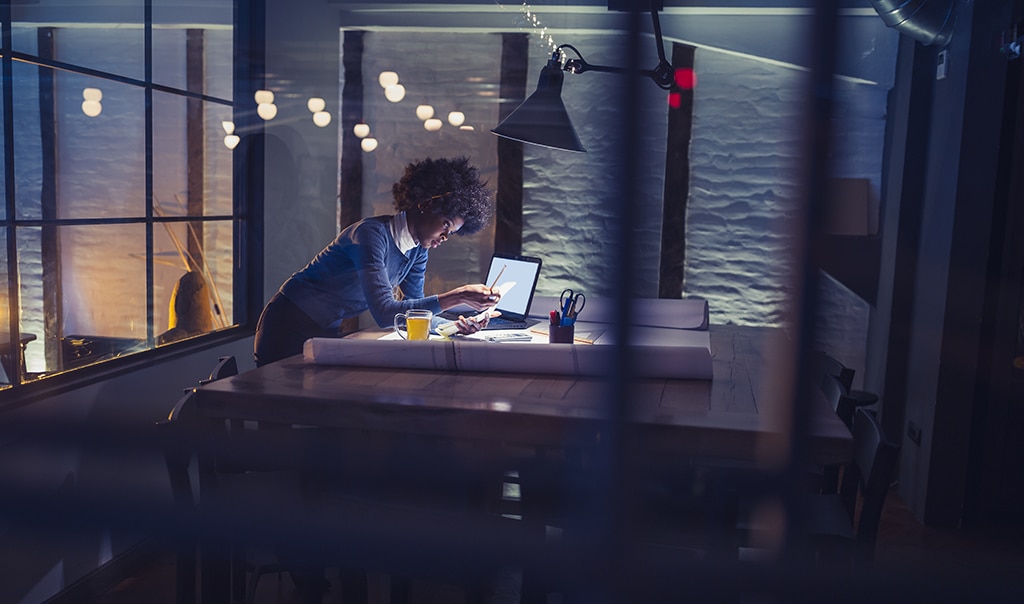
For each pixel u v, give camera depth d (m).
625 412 1.45
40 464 2.27
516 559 1.78
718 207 4.36
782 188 4.30
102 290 3.82
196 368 3.01
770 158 4.30
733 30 4.17
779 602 1.51
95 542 2.44
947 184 3.30
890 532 3.21
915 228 3.71
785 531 1.48
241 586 2.13
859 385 4.30
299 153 4.04
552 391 1.96
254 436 2.09
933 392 3.29
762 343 2.77
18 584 2.19
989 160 3.12
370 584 2.49
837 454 1.64
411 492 1.92
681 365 2.13
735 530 1.75
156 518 2.37
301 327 2.76
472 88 4.46
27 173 3.61
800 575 1.51
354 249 2.66
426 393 1.93
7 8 2.52
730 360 2.44
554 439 1.75
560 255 4.45
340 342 2.24
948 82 3.35
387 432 2.03
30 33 3.51
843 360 4.30
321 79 4.27
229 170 3.99
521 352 2.16
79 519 2.36
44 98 3.61
